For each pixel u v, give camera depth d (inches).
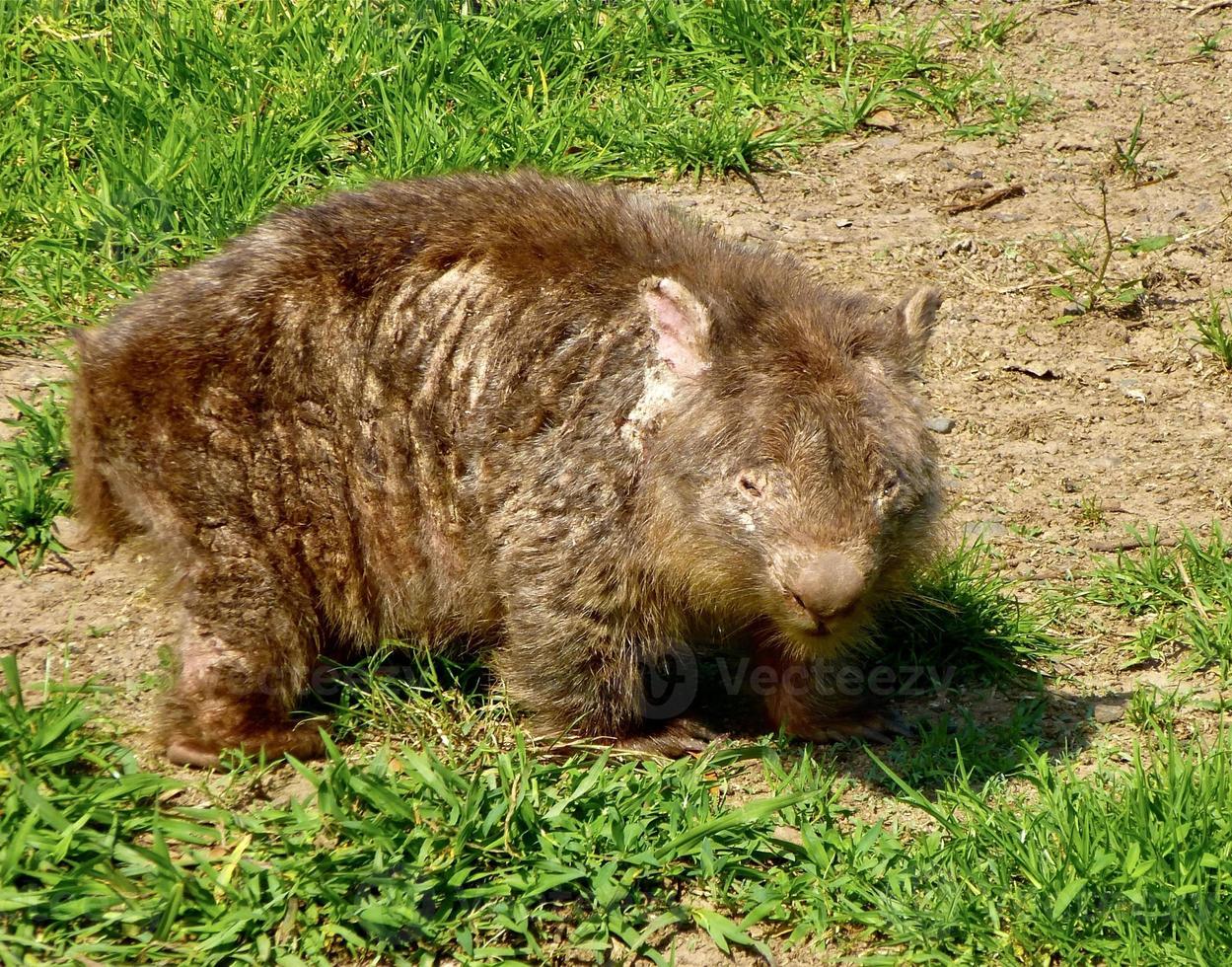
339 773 240.8
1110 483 346.0
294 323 272.4
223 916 221.5
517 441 266.4
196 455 263.6
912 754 272.4
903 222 430.9
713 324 256.5
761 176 447.2
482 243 279.3
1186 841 233.1
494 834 237.6
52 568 299.6
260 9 455.2
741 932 226.5
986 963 224.5
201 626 263.1
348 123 428.5
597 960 225.0
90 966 213.9
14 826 228.5
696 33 481.7
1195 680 289.9
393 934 222.4
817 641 255.6
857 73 486.9
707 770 265.4
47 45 438.0
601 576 262.5
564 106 445.7
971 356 385.7
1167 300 406.9
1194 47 515.5
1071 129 474.0
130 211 380.8
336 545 271.0
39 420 318.3
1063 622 306.0
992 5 528.1
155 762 258.1
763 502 246.4
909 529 256.7
